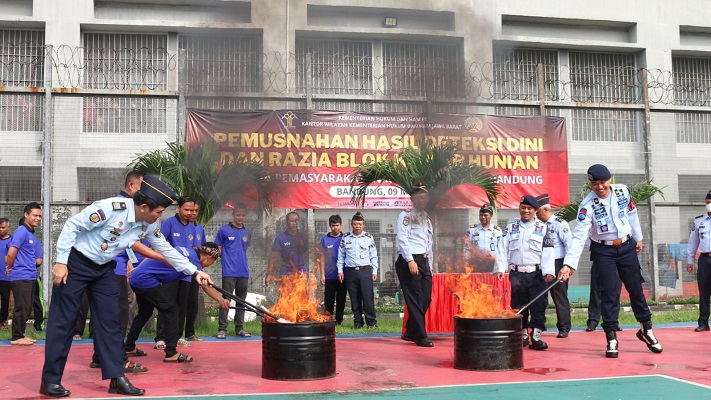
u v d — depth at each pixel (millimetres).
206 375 5207
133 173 5141
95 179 9547
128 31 15727
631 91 14734
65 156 9500
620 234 6145
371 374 5203
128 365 5391
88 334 8172
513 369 5363
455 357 5504
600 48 17812
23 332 7488
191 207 6766
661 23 18281
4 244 8570
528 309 7094
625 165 11430
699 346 6875
